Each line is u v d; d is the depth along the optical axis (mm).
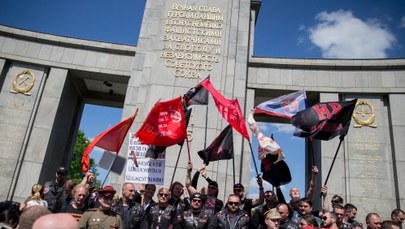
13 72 16312
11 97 15883
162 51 15039
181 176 13031
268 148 8062
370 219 6547
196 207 6699
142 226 6750
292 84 16141
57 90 16234
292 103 9555
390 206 13672
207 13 15641
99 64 16797
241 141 14250
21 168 14852
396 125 14609
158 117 8164
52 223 1862
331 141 14766
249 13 16484
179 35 15273
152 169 9227
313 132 8266
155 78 14641
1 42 16484
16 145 15156
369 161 14398
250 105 15805
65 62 16703
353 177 14227
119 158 8539
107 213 5910
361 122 15023
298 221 6859
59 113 16359
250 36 17453
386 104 15281
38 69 16562
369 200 13836
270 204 7562
